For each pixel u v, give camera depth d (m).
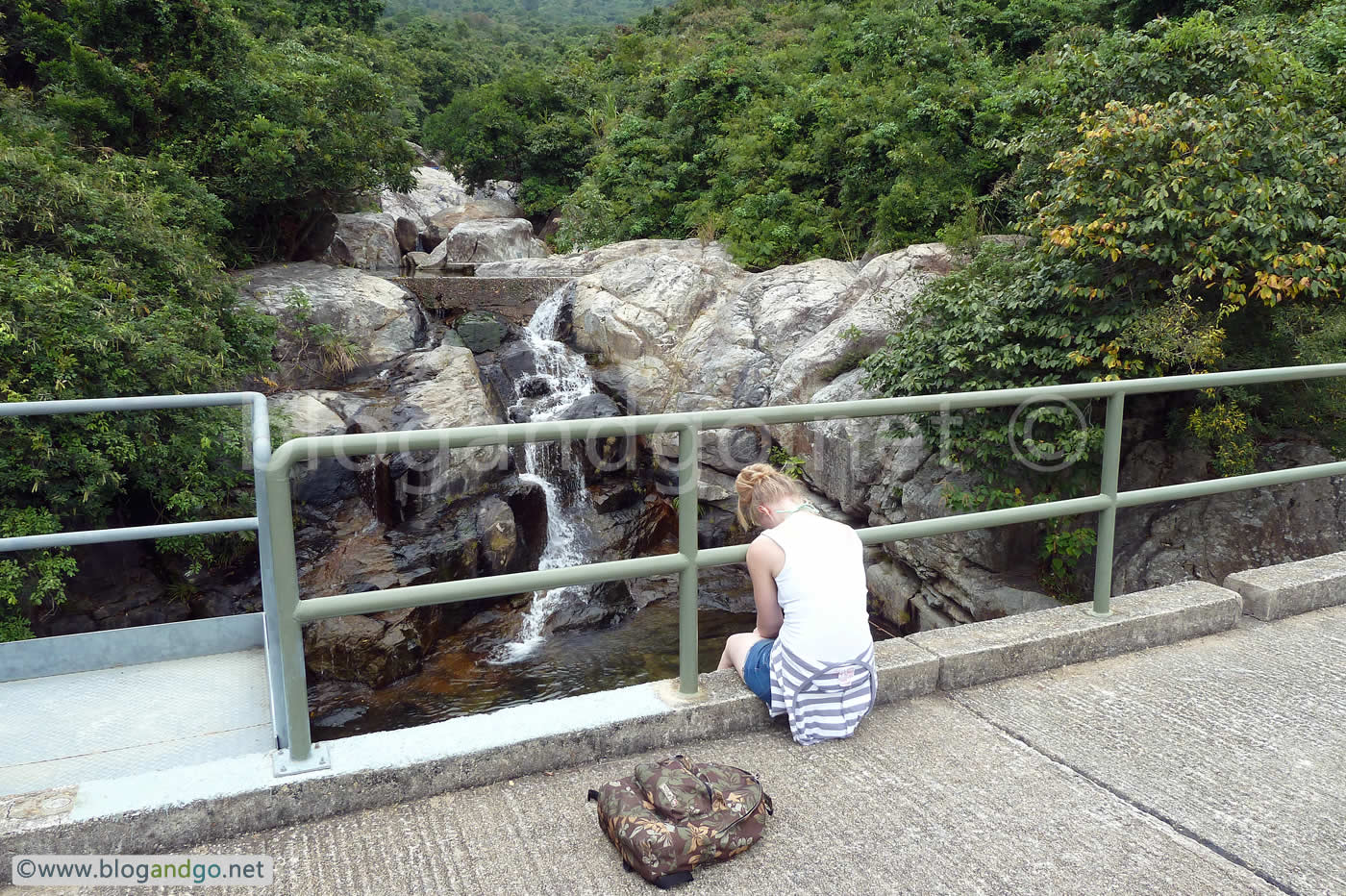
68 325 6.80
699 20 30.22
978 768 2.68
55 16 11.89
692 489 2.79
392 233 17.92
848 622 2.77
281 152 11.48
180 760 2.88
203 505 7.43
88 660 3.51
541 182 22.62
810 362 9.92
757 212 14.15
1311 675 3.35
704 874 2.18
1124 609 3.70
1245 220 6.02
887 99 13.82
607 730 2.71
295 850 2.27
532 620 8.66
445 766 2.53
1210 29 7.49
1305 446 7.04
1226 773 2.66
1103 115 6.98
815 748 2.80
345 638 7.36
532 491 9.59
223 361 8.23
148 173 9.66
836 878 2.16
